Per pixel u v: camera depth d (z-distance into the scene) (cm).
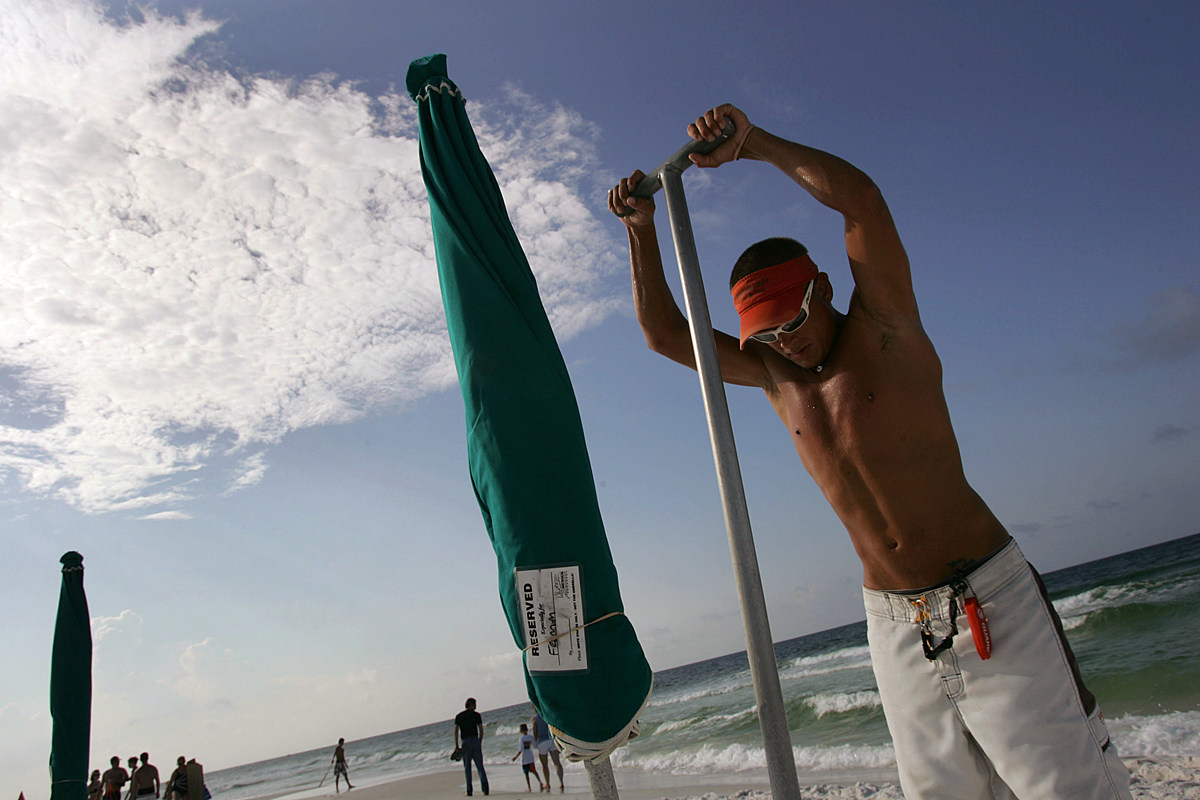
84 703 830
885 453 211
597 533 198
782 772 165
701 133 207
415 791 1861
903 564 214
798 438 235
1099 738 193
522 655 194
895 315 206
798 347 221
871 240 197
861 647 3228
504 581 197
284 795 2977
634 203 248
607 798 187
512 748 3055
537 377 209
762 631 172
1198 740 820
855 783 871
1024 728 191
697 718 2350
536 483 196
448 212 232
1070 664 197
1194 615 1698
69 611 868
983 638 195
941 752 208
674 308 270
